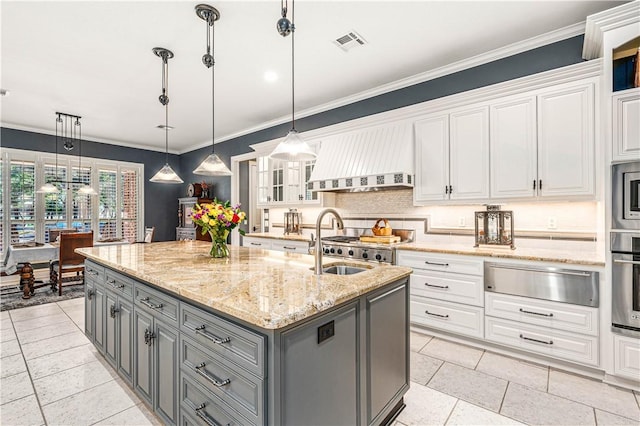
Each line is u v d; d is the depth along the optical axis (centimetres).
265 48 286
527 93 265
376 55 300
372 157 350
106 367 244
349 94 397
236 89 380
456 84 320
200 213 240
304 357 122
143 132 578
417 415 186
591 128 238
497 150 280
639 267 197
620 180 203
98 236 627
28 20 241
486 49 291
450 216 340
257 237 478
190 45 279
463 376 228
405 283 195
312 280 162
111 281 228
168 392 165
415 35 267
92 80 351
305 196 437
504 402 197
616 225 205
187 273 180
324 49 288
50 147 571
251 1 222
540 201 261
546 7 231
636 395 202
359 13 237
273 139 507
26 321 340
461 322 276
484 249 284
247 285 152
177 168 748
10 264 409
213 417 135
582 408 190
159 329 172
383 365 171
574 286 224
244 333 119
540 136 259
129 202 671
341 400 141
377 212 397
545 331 235
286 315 109
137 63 312
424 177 325
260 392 112
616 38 204
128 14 235
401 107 357
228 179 612
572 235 273
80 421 183
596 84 236
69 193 593
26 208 543
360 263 210
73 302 407
